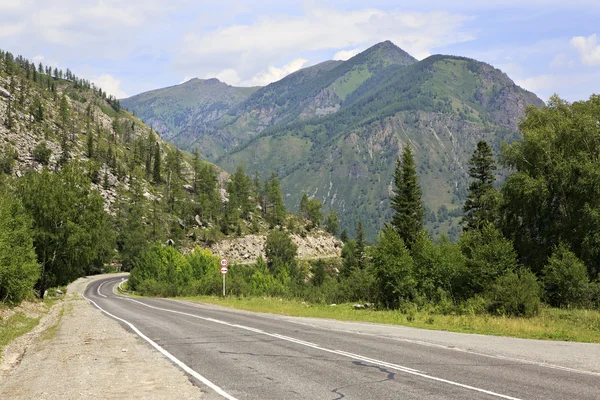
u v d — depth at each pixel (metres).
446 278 30.36
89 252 42.19
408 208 65.44
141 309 29.52
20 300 28.72
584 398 7.52
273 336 15.57
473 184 56.53
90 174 43.28
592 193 37.19
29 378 9.70
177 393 8.12
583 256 36.94
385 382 8.75
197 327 18.47
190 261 75.00
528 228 42.25
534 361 10.89
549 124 44.06
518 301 24.44
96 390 8.45
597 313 24.83
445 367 10.17
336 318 23.45
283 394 7.94
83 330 18.05
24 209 35.34
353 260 102.12
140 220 153.00
